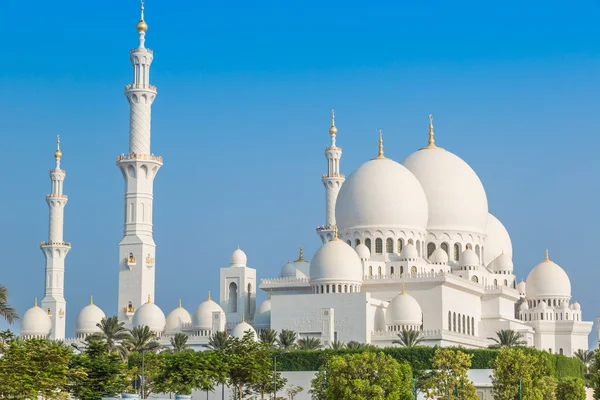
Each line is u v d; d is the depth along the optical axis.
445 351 196.50
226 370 193.25
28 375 138.12
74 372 153.12
